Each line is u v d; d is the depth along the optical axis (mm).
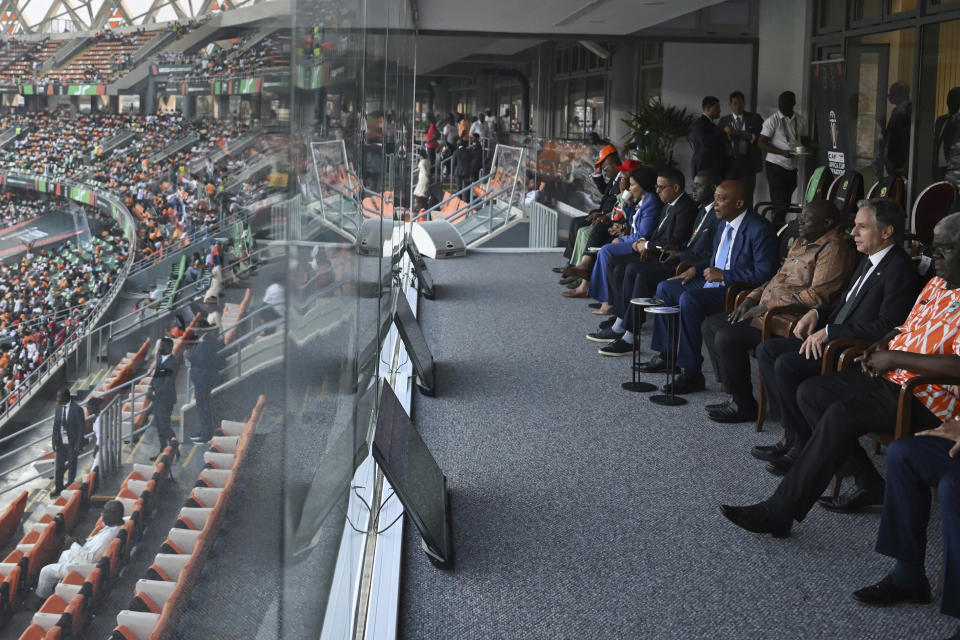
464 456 3941
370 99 3160
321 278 1669
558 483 3623
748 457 3930
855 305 3674
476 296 7816
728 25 11016
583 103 15695
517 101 21344
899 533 2627
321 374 1699
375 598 2576
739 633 2496
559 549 3033
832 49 9734
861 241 3637
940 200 4887
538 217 11992
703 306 4891
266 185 1128
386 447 2859
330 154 1747
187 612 991
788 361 3719
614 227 7305
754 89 11180
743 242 4844
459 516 3297
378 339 3549
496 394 4906
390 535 3025
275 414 1261
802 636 2480
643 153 11070
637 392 4957
